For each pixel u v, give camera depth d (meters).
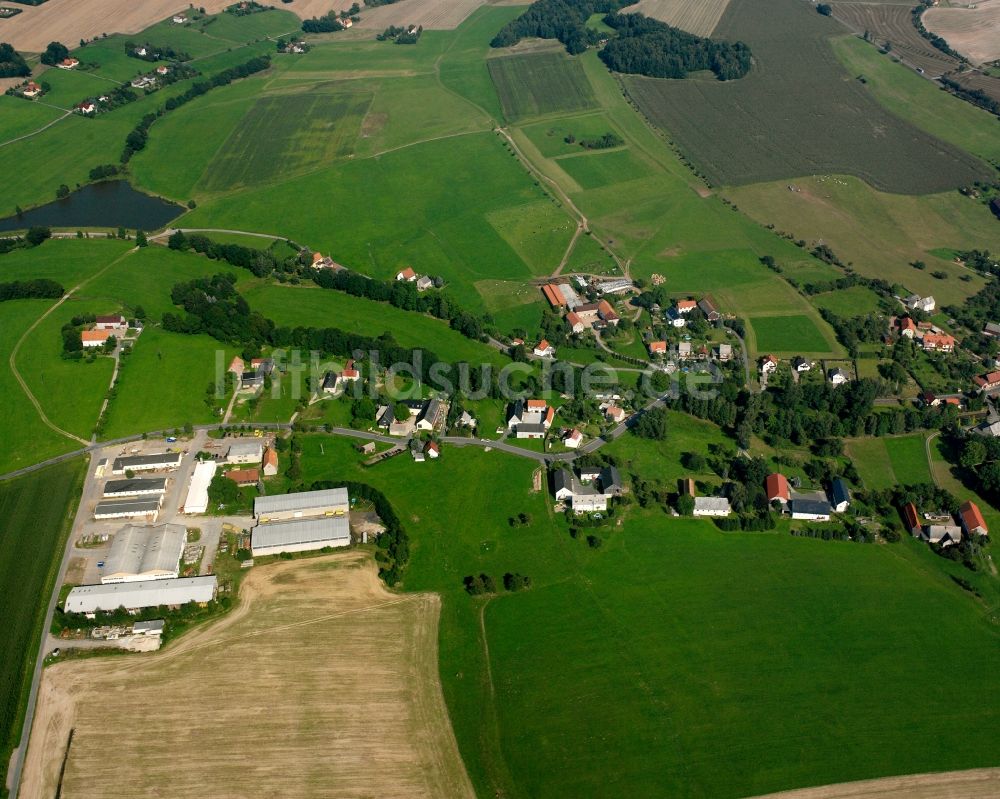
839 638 151.25
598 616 155.00
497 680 143.00
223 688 139.50
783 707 138.75
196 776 126.19
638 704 138.88
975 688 142.50
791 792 125.88
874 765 129.75
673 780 127.44
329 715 135.75
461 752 131.00
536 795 125.38
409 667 144.38
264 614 153.75
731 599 159.00
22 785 124.75
